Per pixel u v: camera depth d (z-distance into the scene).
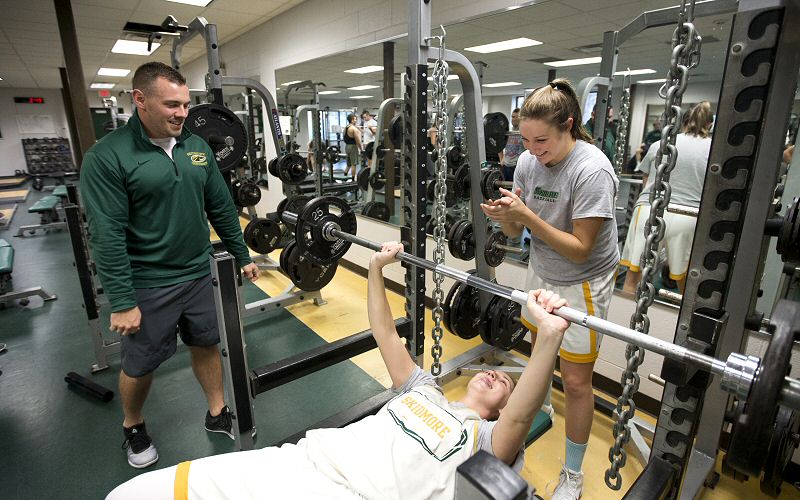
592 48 2.51
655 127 2.69
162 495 1.00
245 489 0.99
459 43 2.87
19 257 4.63
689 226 2.07
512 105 3.42
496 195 2.16
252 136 5.38
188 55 7.41
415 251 1.99
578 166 1.33
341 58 3.98
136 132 1.52
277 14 4.78
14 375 2.45
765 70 0.87
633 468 1.77
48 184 11.05
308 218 1.76
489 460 0.55
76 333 2.95
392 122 3.57
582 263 1.43
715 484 1.69
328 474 1.03
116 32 5.54
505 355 2.47
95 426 2.03
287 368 1.57
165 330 1.66
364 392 2.31
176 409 2.16
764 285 1.90
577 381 1.47
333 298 3.55
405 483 0.97
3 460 1.82
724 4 1.23
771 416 0.62
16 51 6.61
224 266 1.22
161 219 1.59
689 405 1.04
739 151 0.93
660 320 2.06
